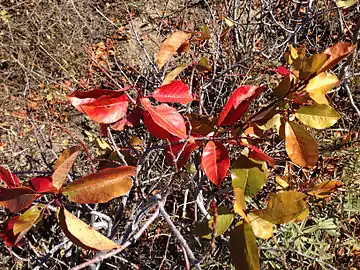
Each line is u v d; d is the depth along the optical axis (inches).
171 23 47.1
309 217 21.5
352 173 23.2
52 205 14.5
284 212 10.5
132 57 45.1
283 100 12.2
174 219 20.8
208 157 11.8
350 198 22.8
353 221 23.7
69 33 44.8
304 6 36.4
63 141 35.7
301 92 12.1
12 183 11.4
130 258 20.7
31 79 39.8
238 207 10.7
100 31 47.4
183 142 12.6
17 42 42.6
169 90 12.0
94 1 50.8
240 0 35.0
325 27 34.0
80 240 10.0
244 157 12.1
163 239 22.3
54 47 42.9
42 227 20.0
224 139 12.1
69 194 10.4
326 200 22.8
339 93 30.8
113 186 10.3
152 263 20.9
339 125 28.2
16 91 39.2
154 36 47.6
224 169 11.6
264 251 19.7
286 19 33.8
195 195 17.3
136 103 12.2
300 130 12.2
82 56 43.3
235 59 30.1
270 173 21.7
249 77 25.4
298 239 20.3
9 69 40.6
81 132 37.9
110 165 16.8
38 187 10.3
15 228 10.4
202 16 43.8
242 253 10.3
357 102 29.8
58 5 46.9
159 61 15.2
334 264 21.2
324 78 11.9
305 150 12.1
